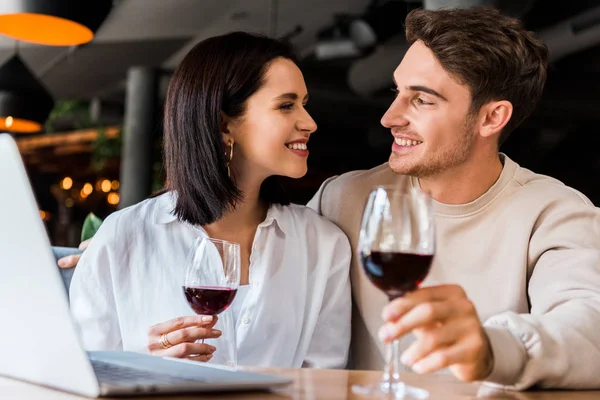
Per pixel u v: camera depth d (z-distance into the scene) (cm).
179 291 183
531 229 172
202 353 143
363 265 104
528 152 1120
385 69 671
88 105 1038
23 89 605
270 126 183
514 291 172
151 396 91
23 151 1133
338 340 187
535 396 106
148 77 807
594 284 147
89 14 382
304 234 191
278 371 119
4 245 92
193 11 602
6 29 395
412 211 102
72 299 185
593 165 1104
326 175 1133
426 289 97
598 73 816
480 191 179
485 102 175
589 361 113
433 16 179
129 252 185
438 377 121
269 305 183
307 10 603
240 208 191
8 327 97
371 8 582
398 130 181
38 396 90
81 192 1321
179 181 187
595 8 544
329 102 952
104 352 121
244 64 182
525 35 180
